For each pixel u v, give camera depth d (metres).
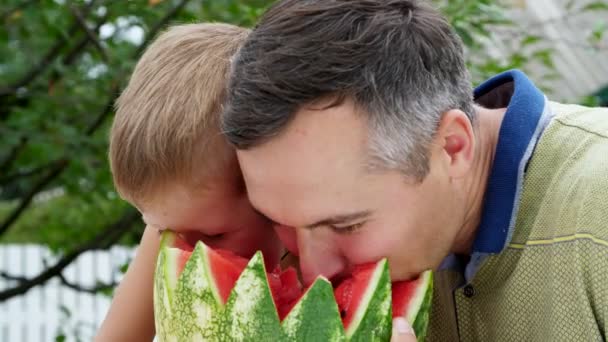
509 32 3.60
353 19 1.53
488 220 1.71
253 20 3.40
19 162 4.65
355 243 1.59
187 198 1.70
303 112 1.47
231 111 1.51
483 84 1.98
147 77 1.73
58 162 4.30
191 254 1.58
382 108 1.50
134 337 2.06
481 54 3.48
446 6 3.24
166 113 1.66
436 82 1.59
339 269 1.62
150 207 1.73
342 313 1.52
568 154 1.70
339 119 1.49
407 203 1.58
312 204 1.52
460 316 1.80
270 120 1.47
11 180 4.55
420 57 1.57
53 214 5.10
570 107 1.88
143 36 3.99
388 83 1.51
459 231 1.77
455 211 1.68
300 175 1.50
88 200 4.50
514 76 1.88
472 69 3.27
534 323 1.68
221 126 1.60
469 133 1.63
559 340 1.62
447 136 1.63
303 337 1.42
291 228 1.69
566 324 1.61
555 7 4.29
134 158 1.67
